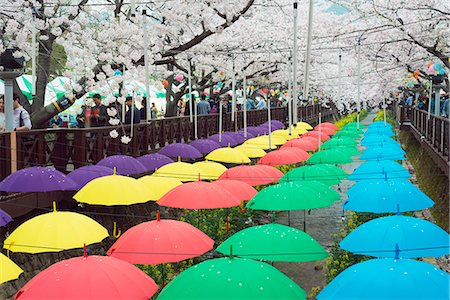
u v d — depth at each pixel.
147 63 14.23
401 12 21.25
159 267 10.52
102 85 14.48
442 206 15.34
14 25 14.27
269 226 8.50
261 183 13.18
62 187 10.51
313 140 21.28
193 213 13.65
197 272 6.15
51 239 8.08
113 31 15.23
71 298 5.87
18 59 11.48
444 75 21.00
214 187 10.84
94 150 13.73
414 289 5.59
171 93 22.89
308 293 10.41
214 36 22.97
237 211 13.87
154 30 18.00
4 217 8.53
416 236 7.79
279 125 30.05
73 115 22.33
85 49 14.80
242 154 15.81
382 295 5.60
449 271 11.52
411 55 24.73
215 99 28.03
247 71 27.34
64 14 15.67
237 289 5.82
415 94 32.44
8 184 10.30
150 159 14.51
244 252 7.99
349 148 18.97
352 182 21.52
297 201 10.70
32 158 12.00
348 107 59.28
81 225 8.44
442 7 20.53
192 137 21.11
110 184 10.70
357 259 10.71
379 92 44.03
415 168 23.84
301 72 34.25
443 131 15.40
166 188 11.77
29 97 19.14
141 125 16.39
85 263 6.31
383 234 7.88
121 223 14.15
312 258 7.98
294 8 13.40
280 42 26.67
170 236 8.09
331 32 27.88
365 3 23.20
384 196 10.73
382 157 17.14
